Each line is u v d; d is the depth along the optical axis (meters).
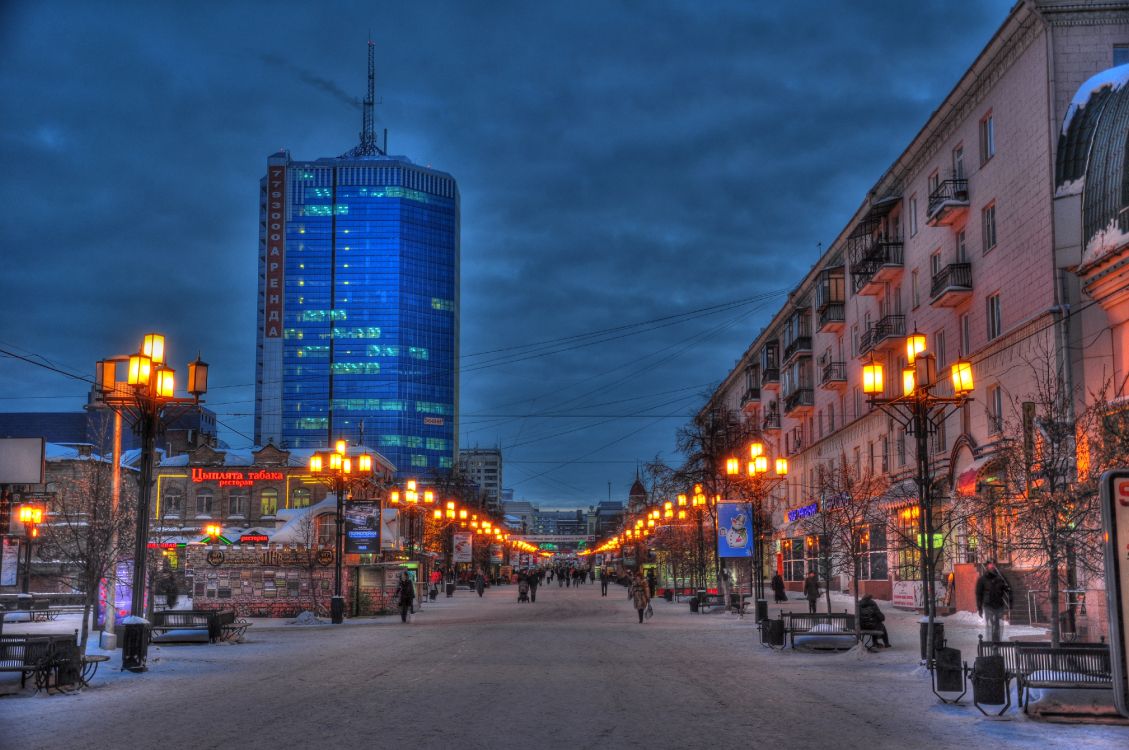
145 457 18.75
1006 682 12.79
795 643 21.88
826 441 57.12
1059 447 17.83
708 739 10.51
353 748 9.93
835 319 54.25
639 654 21.05
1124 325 26.81
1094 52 30.14
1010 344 32.25
